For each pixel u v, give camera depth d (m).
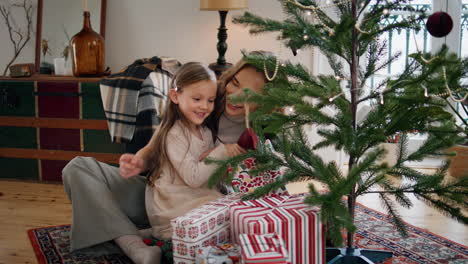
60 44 3.57
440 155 1.62
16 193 2.91
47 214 2.51
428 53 1.49
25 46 3.74
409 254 1.96
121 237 1.85
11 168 3.21
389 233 2.24
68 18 3.58
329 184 1.46
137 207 2.12
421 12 1.47
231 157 1.65
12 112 3.15
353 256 1.68
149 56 3.65
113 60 3.70
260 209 1.61
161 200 1.93
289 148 1.61
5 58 3.79
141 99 2.74
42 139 3.13
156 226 1.92
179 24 3.59
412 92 1.50
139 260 1.71
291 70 1.59
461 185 1.54
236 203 1.67
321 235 1.57
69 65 3.54
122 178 2.08
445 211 1.55
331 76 1.53
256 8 3.48
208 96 1.85
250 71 1.95
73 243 1.90
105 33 3.67
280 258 1.31
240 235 1.43
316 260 1.57
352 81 1.60
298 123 1.58
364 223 2.40
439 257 1.93
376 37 1.57
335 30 1.42
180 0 3.57
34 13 3.70
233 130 2.09
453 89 1.49
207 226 1.59
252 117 1.57
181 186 1.92
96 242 1.86
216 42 3.57
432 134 1.59
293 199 1.70
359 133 1.53
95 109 3.01
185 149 1.89
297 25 1.51
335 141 1.53
